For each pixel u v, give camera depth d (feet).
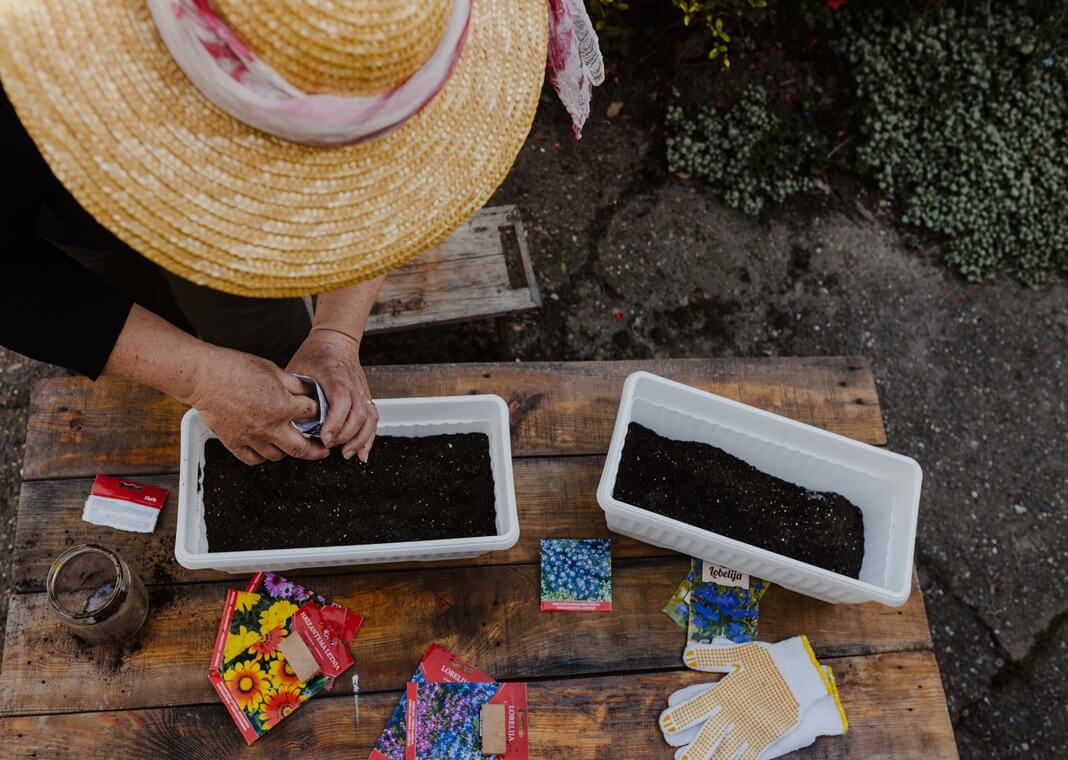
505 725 4.42
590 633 4.73
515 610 4.73
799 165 9.68
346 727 4.37
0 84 2.74
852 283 9.38
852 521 5.13
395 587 4.68
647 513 4.47
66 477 4.74
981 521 8.57
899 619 4.97
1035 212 9.58
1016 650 8.10
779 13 9.84
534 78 3.58
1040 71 9.84
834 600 4.84
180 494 4.30
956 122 9.70
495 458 4.86
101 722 4.24
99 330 3.41
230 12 2.30
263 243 2.94
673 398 5.06
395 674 4.52
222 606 4.54
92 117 2.50
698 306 8.99
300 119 2.53
